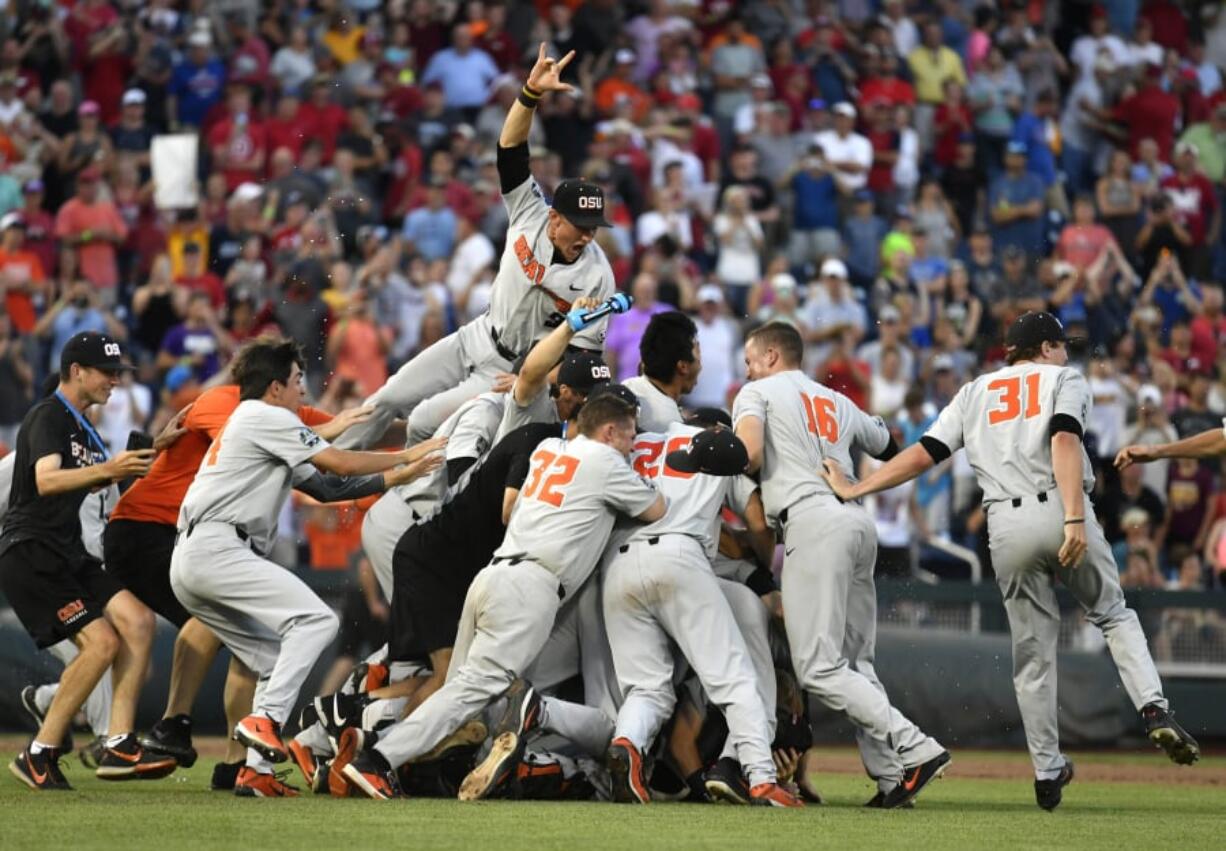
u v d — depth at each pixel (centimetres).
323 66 6725
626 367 5762
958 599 4853
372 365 5700
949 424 2862
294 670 2780
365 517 3098
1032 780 3775
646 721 2719
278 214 6153
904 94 7038
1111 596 2819
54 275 6219
